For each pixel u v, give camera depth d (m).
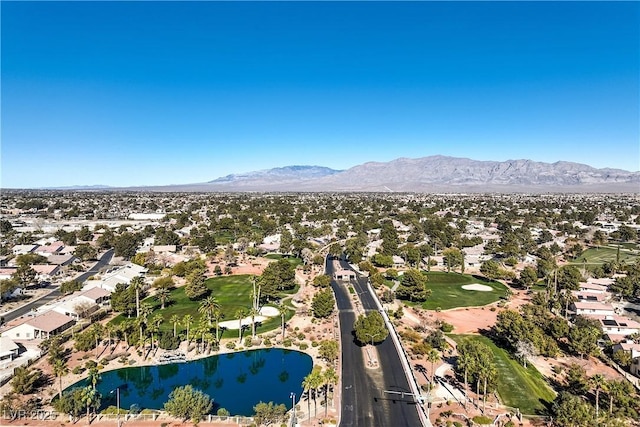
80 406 82.38
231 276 191.75
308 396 92.38
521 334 112.81
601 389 94.69
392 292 164.38
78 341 111.25
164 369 107.56
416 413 84.81
